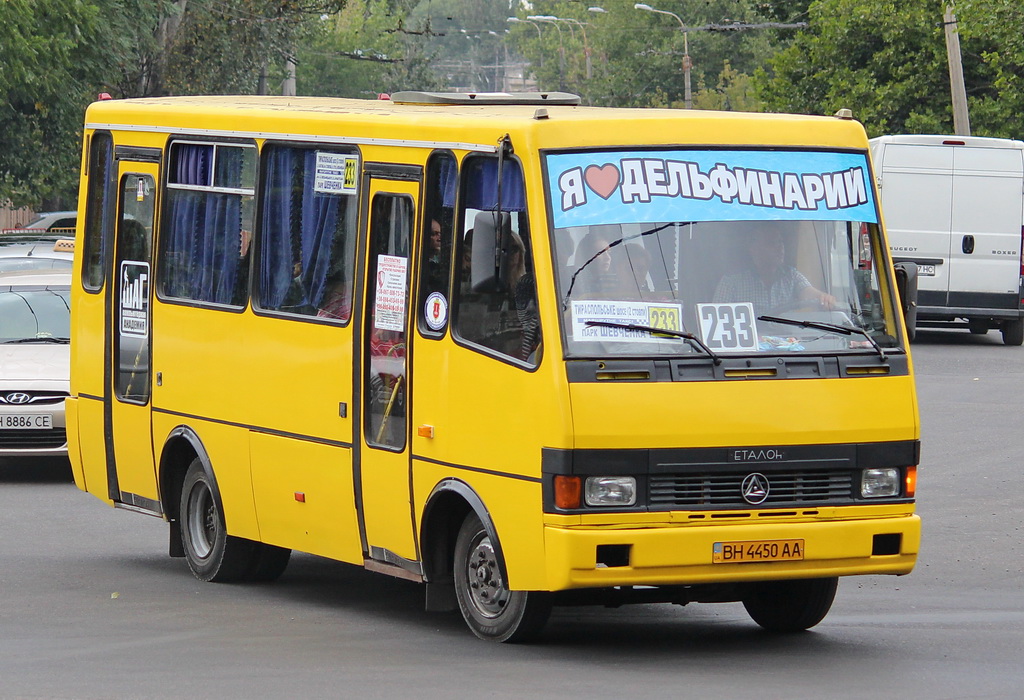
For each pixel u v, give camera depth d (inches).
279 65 3184.1
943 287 1572.3
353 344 561.9
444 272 521.3
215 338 640.4
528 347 482.0
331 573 685.3
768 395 483.5
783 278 500.4
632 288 484.4
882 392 497.4
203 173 657.0
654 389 474.0
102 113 724.7
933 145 1567.4
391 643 522.9
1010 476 889.5
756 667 482.9
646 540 470.0
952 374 1362.0
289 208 605.0
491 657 497.0
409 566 540.1
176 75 2859.3
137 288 693.9
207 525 661.9
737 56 6269.7
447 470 514.9
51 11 1978.3
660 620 576.4
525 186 489.4
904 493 501.7
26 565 690.8
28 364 914.7
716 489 480.1
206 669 480.4
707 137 505.4
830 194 513.3
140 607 597.0
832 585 529.0
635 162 496.4
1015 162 1563.7
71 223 2187.5
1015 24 1871.3
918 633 539.2
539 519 474.3
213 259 647.8
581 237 485.7
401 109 585.0
